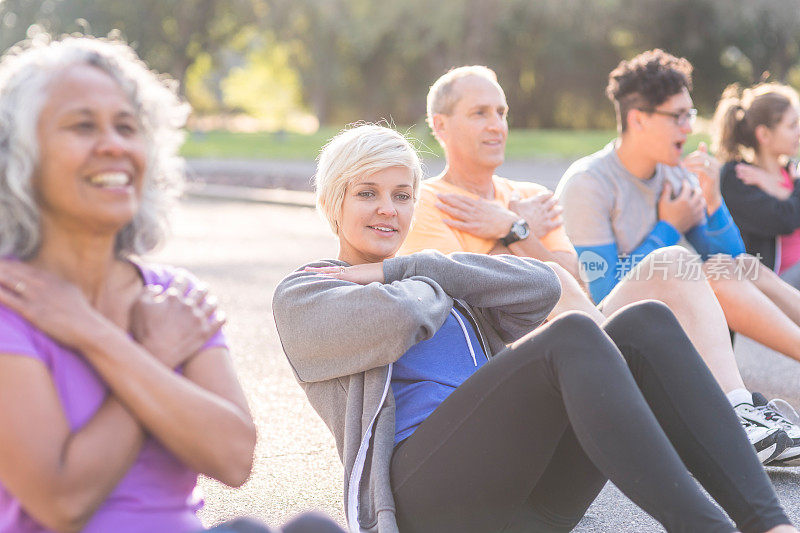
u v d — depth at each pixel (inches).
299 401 318.7
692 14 2417.6
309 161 1563.7
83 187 115.3
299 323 179.6
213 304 129.3
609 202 303.0
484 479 162.9
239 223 876.0
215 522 214.7
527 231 267.6
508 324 193.9
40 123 113.8
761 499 156.3
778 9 2247.8
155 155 124.1
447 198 266.2
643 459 142.6
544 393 154.9
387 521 166.7
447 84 277.9
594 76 2655.0
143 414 115.6
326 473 249.0
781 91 364.2
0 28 2657.5
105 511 116.6
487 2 2212.1
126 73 120.1
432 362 184.5
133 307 124.7
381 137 193.8
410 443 170.2
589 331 151.8
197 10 2669.8
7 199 114.4
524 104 2763.3
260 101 3946.9
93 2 2625.5
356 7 2278.5
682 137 298.7
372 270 187.2
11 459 110.4
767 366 352.5
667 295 251.8
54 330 114.2
